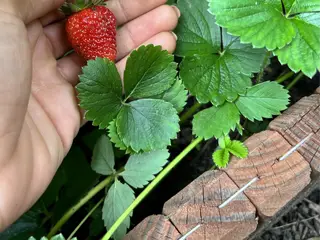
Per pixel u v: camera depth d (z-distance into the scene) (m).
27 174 0.16
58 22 0.20
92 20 0.18
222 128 0.19
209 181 0.17
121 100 0.19
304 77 0.25
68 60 0.20
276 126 0.18
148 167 0.19
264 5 0.18
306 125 0.18
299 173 0.17
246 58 0.20
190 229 0.16
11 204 0.15
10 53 0.16
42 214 0.22
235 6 0.18
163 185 0.23
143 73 0.19
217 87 0.19
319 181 0.20
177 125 0.19
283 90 0.19
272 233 0.23
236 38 0.20
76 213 0.22
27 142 0.17
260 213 0.17
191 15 0.21
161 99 0.19
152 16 0.20
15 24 0.16
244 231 0.17
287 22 0.18
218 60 0.20
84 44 0.18
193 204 0.17
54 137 0.18
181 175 0.23
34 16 0.19
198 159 0.24
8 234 0.21
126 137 0.19
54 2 0.19
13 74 0.16
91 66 0.18
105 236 0.18
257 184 0.17
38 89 0.19
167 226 0.17
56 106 0.19
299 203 0.24
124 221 0.19
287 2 0.18
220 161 0.18
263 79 0.25
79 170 0.22
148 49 0.18
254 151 0.18
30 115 0.18
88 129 0.23
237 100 0.19
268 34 0.18
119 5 0.20
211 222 0.17
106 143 0.20
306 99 0.19
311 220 0.23
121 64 0.21
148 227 0.17
